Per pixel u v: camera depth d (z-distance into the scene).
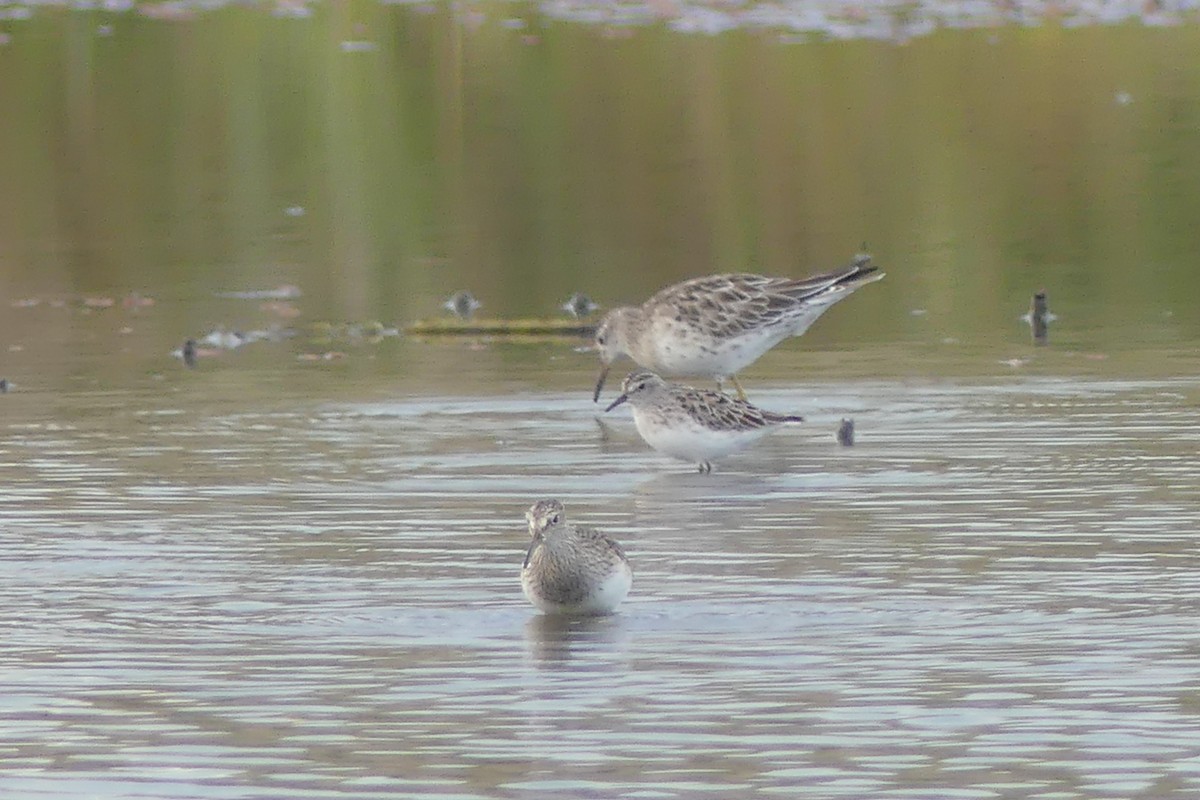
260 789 9.05
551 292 23.52
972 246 25.42
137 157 31.56
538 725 9.78
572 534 11.61
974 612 11.57
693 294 18.28
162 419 17.70
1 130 33.31
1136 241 25.47
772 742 9.50
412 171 30.42
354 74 37.34
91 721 9.94
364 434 17.08
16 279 24.59
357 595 12.17
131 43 40.44
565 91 35.78
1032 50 39.34
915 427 16.92
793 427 17.12
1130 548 12.91
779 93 35.50
